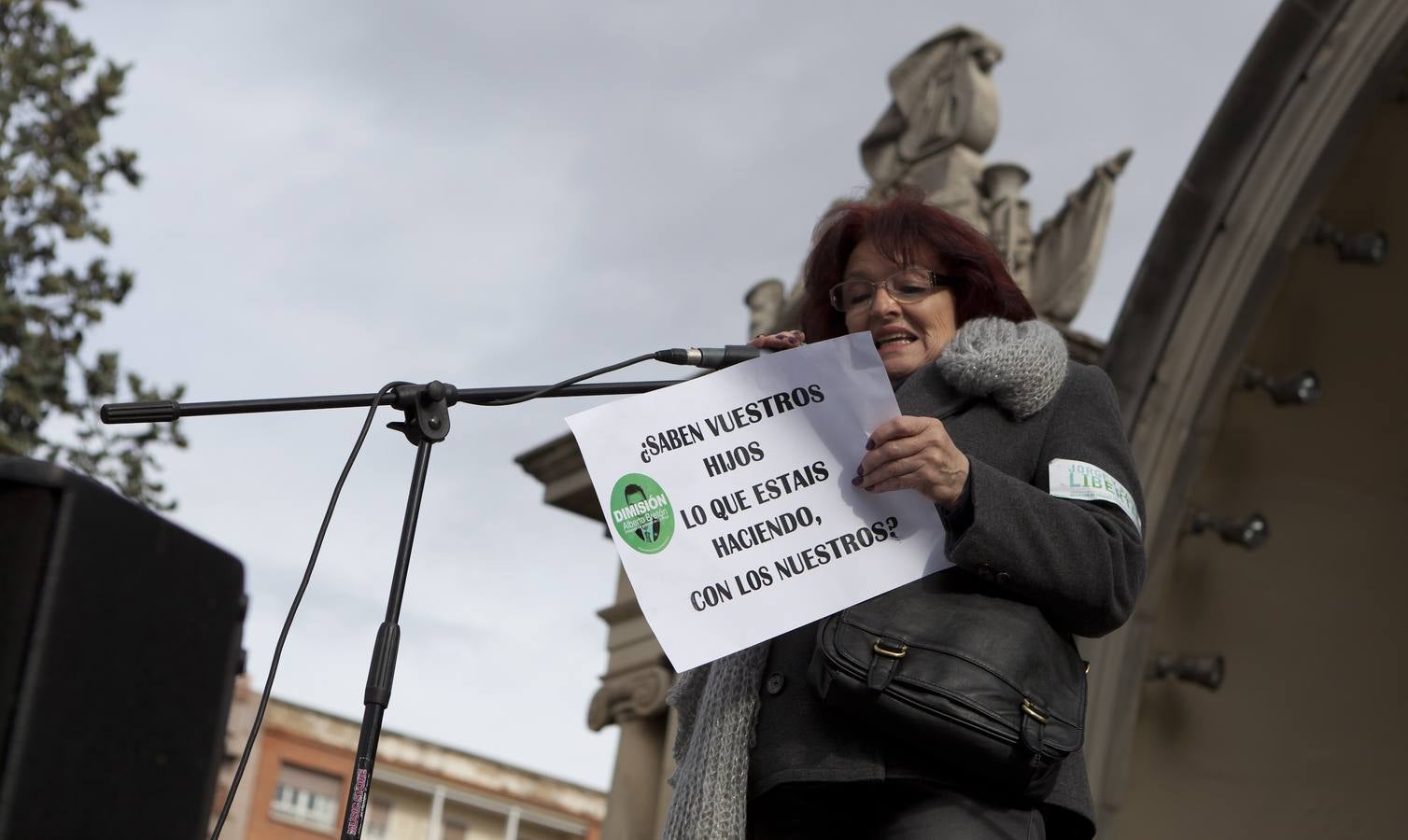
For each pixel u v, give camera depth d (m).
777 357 2.88
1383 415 9.22
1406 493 9.20
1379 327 9.16
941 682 2.50
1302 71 8.75
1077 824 2.71
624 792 10.03
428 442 2.90
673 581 2.73
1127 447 2.85
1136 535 2.72
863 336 2.87
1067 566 2.59
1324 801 9.07
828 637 2.60
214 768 1.82
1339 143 8.77
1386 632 9.18
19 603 1.63
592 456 2.82
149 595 1.75
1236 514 9.30
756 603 2.71
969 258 3.03
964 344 2.86
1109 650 8.94
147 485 13.04
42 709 1.61
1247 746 9.19
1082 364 2.96
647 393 2.87
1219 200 8.95
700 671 3.01
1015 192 9.84
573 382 2.96
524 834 34.84
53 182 13.21
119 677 1.70
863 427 2.82
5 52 13.13
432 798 33.78
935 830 2.55
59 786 1.62
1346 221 9.08
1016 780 2.53
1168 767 9.11
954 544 2.59
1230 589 9.30
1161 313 9.05
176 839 1.76
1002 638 2.56
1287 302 9.19
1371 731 9.11
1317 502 9.31
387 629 2.66
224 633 1.85
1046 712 2.53
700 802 2.70
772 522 2.77
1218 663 9.07
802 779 2.62
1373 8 8.59
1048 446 2.82
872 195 3.21
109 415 2.86
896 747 2.59
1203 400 9.08
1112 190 9.62
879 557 2.72
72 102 13.37
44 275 13.08
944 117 10.15
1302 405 9.16
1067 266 9.55
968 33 10.29
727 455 2.82
